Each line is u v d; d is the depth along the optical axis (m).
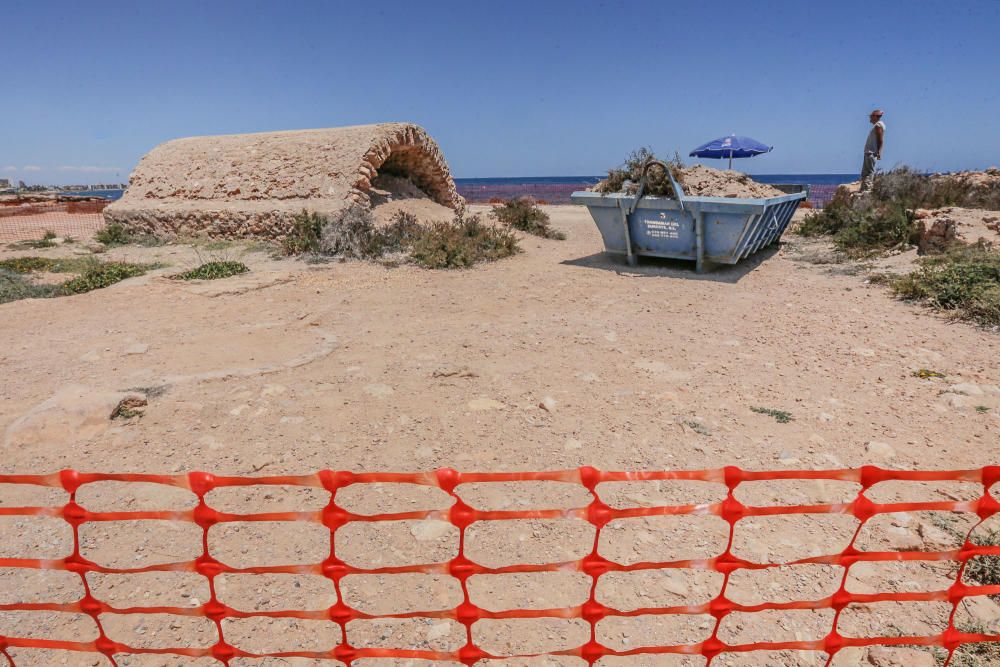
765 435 4.00
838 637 2.14
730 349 5.81
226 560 2.87
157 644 2.40
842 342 5.91
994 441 3.85
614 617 2.54
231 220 13.84
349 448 3.89
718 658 2.34
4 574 2.79
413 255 11.09
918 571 2.74
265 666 2.31
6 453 3.81
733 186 10.38
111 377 5.15
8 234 17.44
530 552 2.91
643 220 9.93
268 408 4.48
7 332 6.61
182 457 3.78
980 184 11.84
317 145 14.53
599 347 5.92
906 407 4.39
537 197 32.34
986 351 5.48
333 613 2.05
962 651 2.33
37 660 2.35
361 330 6.63
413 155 16.03
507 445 3.91
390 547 2.96
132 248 13.73
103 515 1.99
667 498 3.33
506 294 8.44
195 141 17.31
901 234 10.38
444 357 5.65
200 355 5.75
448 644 2.40
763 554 2.87
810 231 13.20
